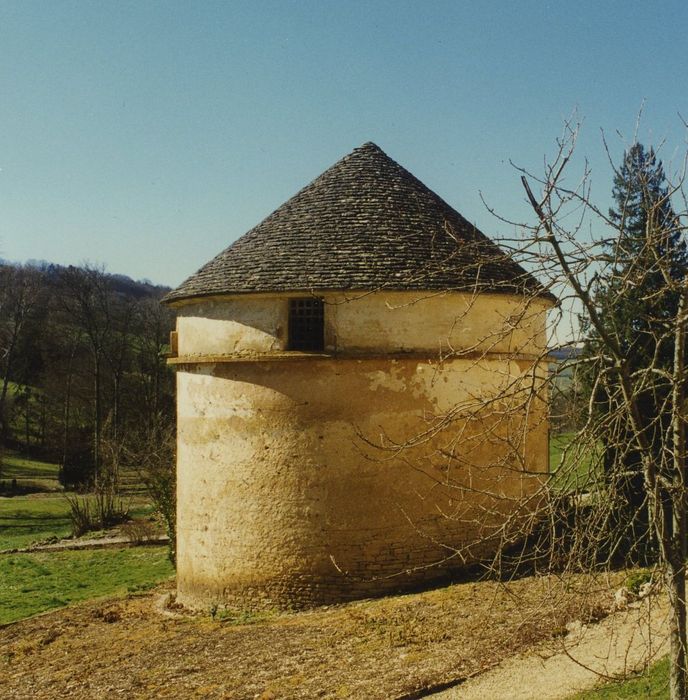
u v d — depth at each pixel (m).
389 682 10.08
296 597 14.77
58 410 54.47
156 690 11.06
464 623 11.77
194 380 16.30
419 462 14.77
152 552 27.05
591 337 6.74
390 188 16.73
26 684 12.20
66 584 22.45
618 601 11.24
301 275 14.77
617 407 6.51
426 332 14.91
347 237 15.38
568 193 7.68
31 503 40.88
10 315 54.72
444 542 14.79
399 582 14.57
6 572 24.44
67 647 14.22
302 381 14.91
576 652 10.14
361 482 14.67
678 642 6.55
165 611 16.19
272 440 15.05
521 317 6.70
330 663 11.16
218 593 15.54
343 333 14.84
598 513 6.34
